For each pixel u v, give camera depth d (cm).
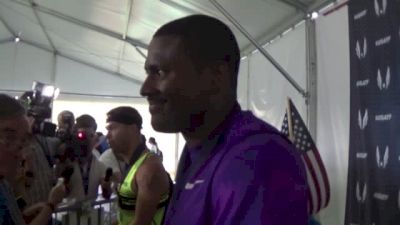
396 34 229
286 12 379
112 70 1124
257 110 497
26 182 203
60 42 988
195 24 64
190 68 63
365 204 253
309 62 341
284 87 411
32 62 1109
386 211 232
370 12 253
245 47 532
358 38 266
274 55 448
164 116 65
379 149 241
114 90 1138
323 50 326
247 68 540
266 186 53
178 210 64
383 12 240
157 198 170
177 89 63
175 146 1109
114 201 279
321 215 302
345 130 288
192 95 63
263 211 51
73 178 251
